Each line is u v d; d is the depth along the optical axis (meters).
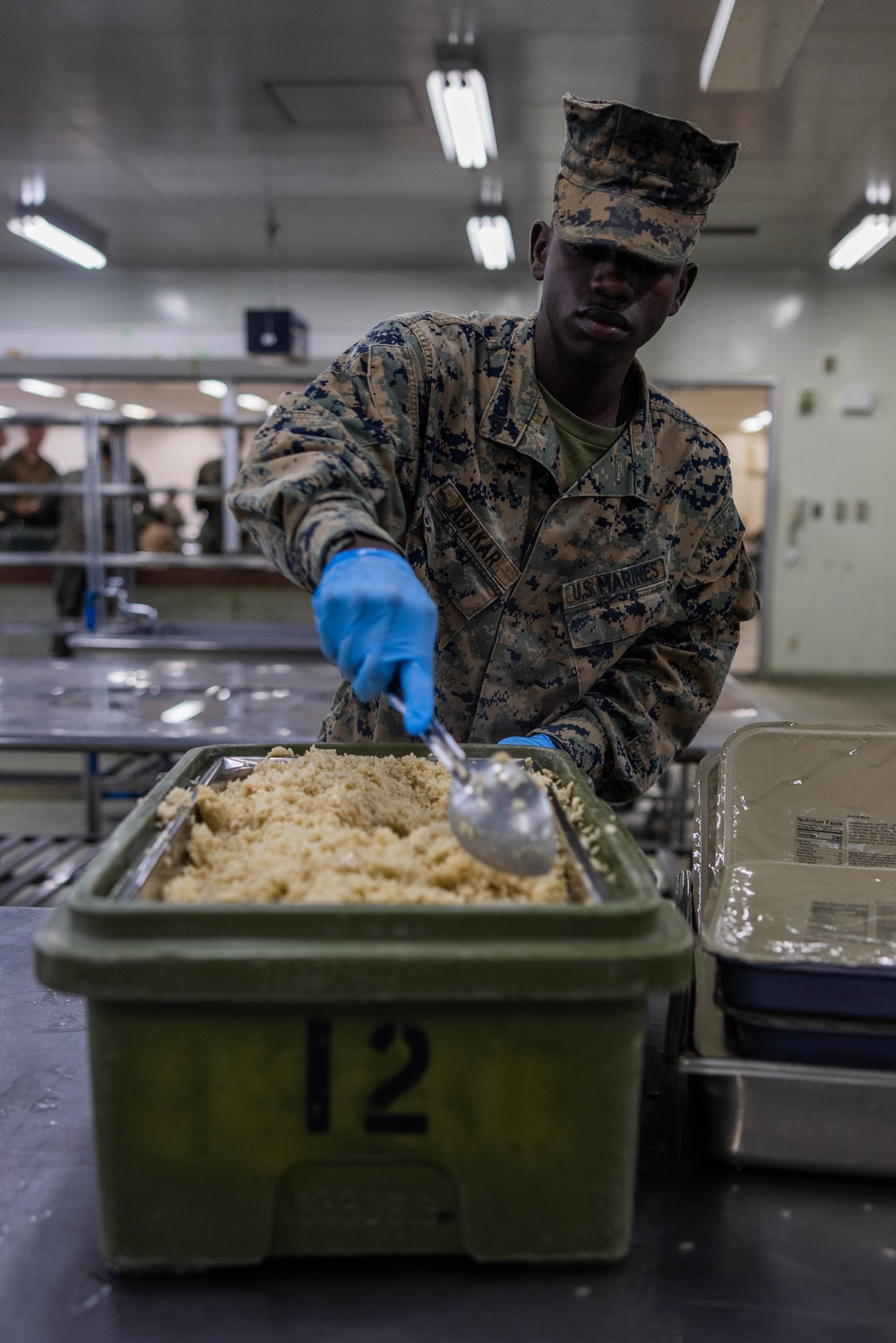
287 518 0.86
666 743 1.26
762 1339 0.59
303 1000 0.56
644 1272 0.64
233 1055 0.58
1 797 4.44
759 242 6.23
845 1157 0.71
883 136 4.51
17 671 3.41
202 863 0.74
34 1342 0.57
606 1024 0.58
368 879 0.66
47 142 4.75
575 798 0.81
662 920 0.59
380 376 1.07
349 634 0.75
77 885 0.60
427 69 3.95
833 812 0.98
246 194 5.48
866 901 0.83
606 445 1.19
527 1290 0.62
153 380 6.79
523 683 1.24
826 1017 0.70
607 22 3.55
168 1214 0.60
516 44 3.73
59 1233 0.66
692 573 1.29
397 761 0.94
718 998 0.73
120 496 4.96
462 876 0.69
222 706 2.86
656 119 0.94
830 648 7.21
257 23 3.61
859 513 7.05
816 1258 0.66
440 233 6.18
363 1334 0.58
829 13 3.41
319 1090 0.59
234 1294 0.61
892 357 6.91
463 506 1.17
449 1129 0.60
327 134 4.64
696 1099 0.74
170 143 4.76
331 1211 0.61
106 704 2.86
